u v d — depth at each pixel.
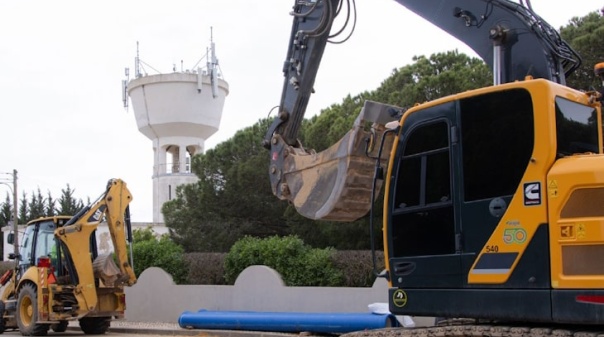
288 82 8.59
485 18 7.29
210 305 16.84
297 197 7.87
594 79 15.59
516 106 5.66
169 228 27.30
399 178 6.39
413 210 6.21
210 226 25.31
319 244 21.70
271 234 25.48
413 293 6.12
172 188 45.66
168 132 45.97
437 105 6.19
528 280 5.38
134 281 16.19
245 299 16.11
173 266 18.81
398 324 11.59
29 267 16.55
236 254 17.53
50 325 16.80
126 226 16.34
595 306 5.04
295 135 8.52
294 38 8.59
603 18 17.55
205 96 45.94
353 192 7.17
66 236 15.38
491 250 5.62
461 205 5.86
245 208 25.03
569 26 18.42
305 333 13.14
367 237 19.97
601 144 6.11
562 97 5.70
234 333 14.13
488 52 7.30
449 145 6.04
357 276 15.54
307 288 15.05
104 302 16.06
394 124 6.50
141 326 16.55
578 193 5.22
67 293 15.67
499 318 5.53
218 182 25.58
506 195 5.60
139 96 46.25
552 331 5.29
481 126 5.85
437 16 7.70
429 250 6.05
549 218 5.33
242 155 25.42
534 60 6.90
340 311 14.41
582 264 5.15
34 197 60.31
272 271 15.78
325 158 7.48
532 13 7.04
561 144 5.53
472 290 5.71
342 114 21.92
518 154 5.58
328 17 8.22
